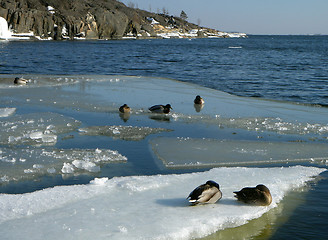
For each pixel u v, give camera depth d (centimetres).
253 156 950
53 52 5488
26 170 803
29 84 2064
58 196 663
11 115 1323
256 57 5303
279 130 1221
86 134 1113
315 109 1606
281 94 2039
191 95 1888
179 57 5081
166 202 652
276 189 727
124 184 717
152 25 18600
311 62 4394
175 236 541
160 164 880
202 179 766
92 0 14975
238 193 664
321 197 709
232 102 1720
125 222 573
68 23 10844
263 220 614
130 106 1558
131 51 6425
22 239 515
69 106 1516
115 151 948
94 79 2369
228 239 552
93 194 678
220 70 3291
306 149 1016
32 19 10144
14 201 638
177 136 1127
